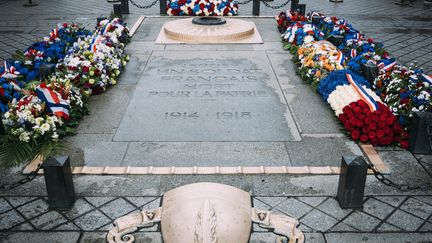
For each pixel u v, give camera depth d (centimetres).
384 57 926
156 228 452
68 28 1051
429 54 1147
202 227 329
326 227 462
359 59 863
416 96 682
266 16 1439
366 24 1486
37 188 523
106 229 457
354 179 475
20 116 604
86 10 1662
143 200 503
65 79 725
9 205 494
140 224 381
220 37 1112
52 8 1703
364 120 625
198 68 925
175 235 335
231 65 945
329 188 527
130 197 508
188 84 836
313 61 873
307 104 756
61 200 482
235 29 1171
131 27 1266
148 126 675
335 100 717
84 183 532
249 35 1169
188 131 660
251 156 593
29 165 563
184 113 717
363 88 699
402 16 1623
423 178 550
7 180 538
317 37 1046
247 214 364
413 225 467
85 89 766
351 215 481
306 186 529
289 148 615
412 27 1447
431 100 671
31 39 1252
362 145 621
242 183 534
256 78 873
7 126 615
